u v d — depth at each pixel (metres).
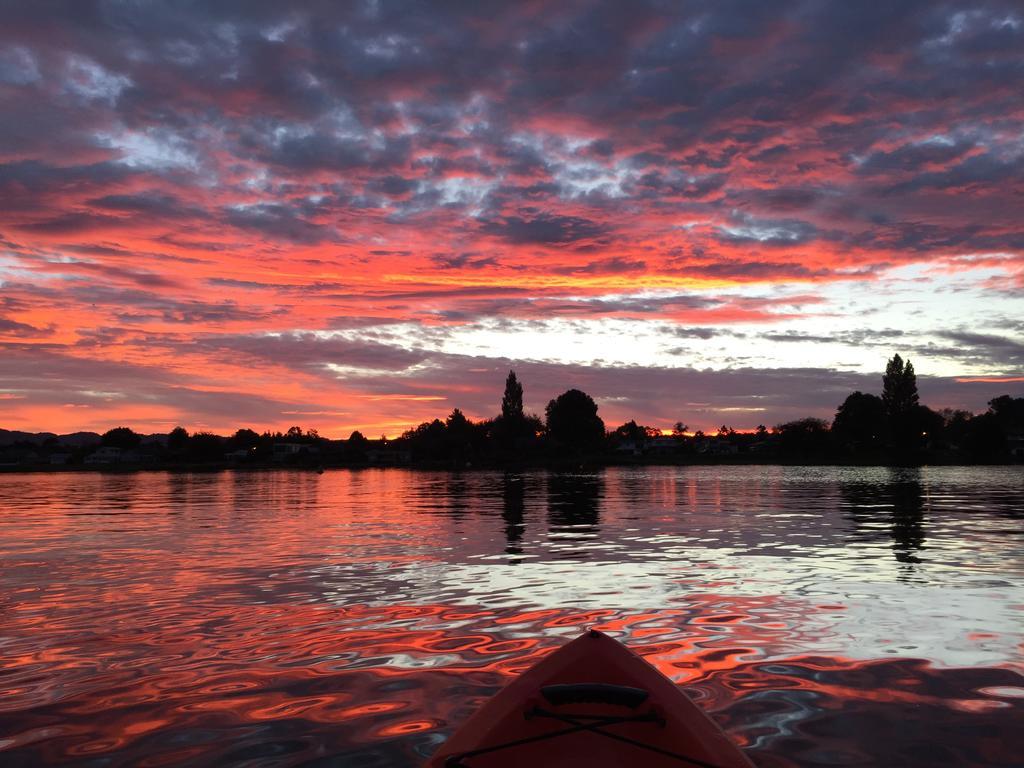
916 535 14.83
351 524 18.31
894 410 122.19
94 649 6.58
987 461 111.19
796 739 4.48
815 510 21.98
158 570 10.98
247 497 33.44
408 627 7.28
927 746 4.38
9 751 4.40
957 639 6.65
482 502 27.16
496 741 3.76
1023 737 4.50
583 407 146.50
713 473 69.31
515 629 7.16
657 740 3.80
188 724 4.80
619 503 25.86
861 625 7.18
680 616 7.63
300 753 4.34
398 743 4.48
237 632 7.14
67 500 32.31
